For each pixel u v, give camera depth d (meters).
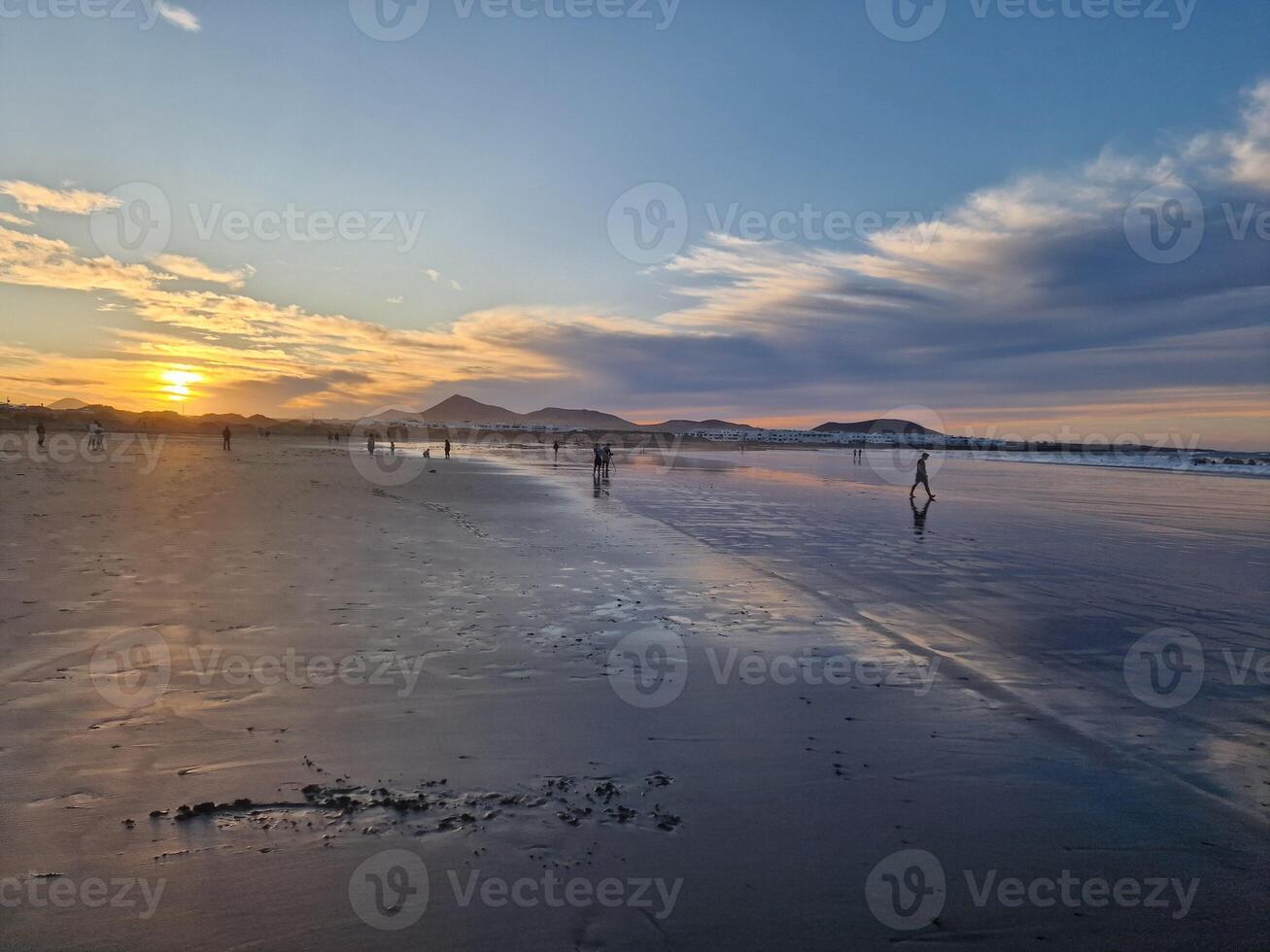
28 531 13.23
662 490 29.27
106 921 3.19
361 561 11.68
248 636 7.43
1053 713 6.04
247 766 4.68
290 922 3.22
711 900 3.48
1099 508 23.72
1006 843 4.07
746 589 10.61
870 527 18.23
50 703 5.59
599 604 9.36
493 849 3.85
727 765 4.92
